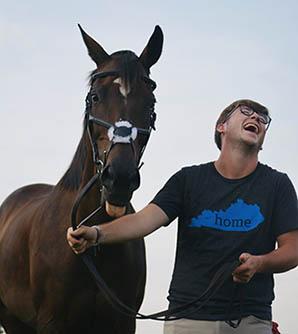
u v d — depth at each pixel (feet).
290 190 12.79
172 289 13.07
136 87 14.78
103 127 14.47
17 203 21.52
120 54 15.52
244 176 12.86
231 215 12.60
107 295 14.42
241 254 11.89
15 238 18.35
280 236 12.46
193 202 12.88
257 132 12.63
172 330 12.62
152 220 12.73
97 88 14.90
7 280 18.67
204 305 12.41
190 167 13.32
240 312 12.29
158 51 16.35
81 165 16.21
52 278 16.10
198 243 12.76
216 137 13.38
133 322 16.61
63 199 16.62
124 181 13.44
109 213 13.85
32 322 17.85
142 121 14.53
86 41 16.02
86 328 16.26
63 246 15.96
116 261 15.80
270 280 12.70
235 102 12.89
